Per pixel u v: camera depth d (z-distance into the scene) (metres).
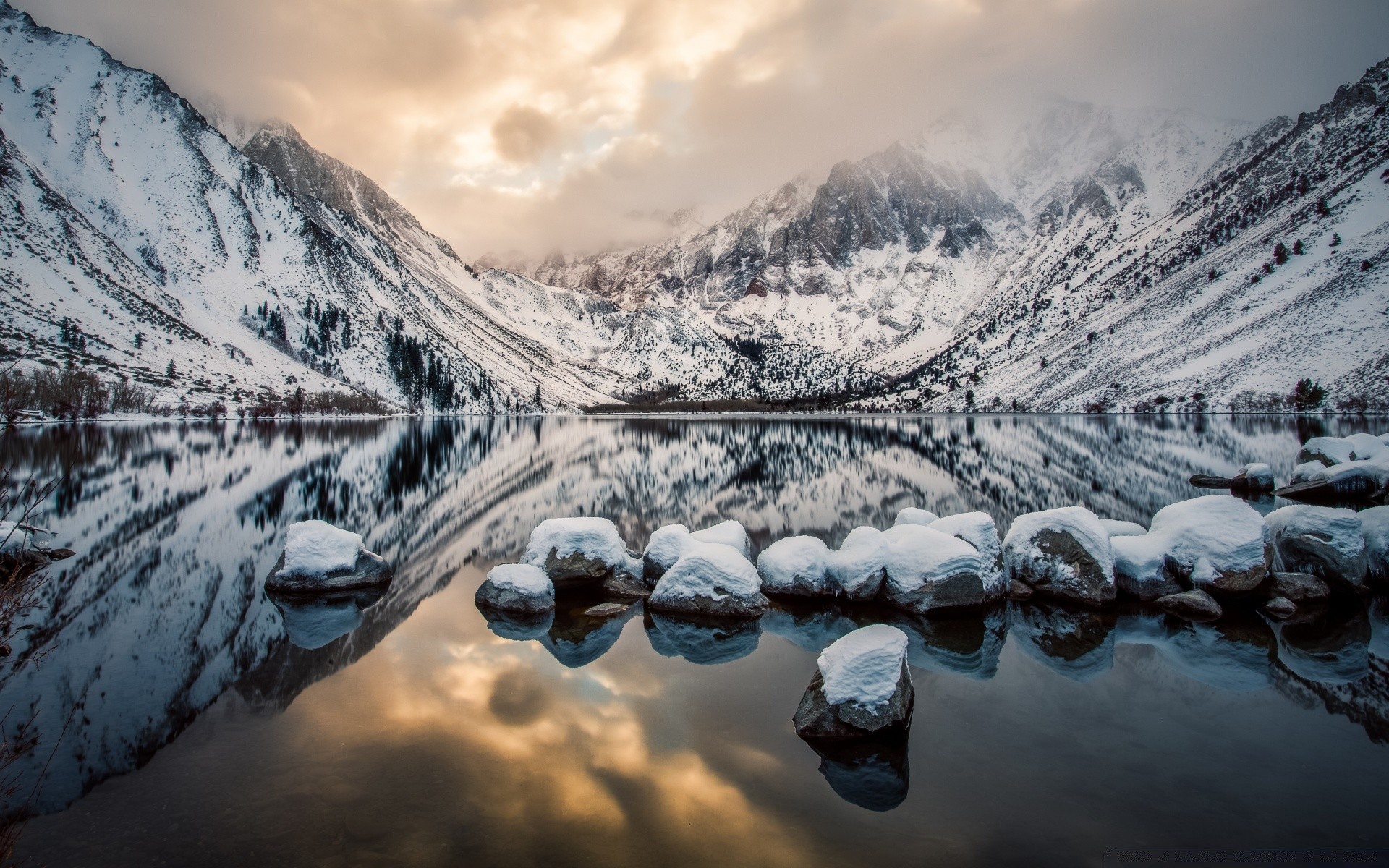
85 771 6.34
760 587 12.79
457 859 5.04
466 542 18.91
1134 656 9.76
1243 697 8.27
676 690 8.45
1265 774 6.33
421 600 12.91
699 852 5.14
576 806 5.79
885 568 12.69
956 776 6.33
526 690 8.42
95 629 10.97
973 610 11.84
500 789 6.04
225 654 9.75
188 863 4.98
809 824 5.54
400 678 8.85
